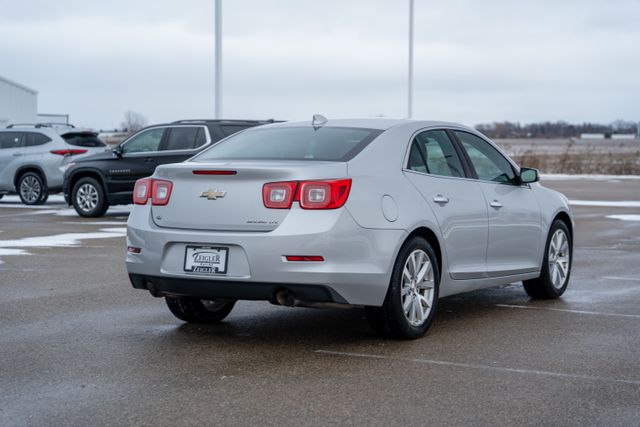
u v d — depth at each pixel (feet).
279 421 15.56
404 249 21.59
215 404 16.57
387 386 17.88
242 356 20.44
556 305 27.58
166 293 21.72
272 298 20.38
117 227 52.49
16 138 71.92
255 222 20.40
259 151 22.63
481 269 24.91
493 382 18.21
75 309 26.25
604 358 20.39
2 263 36.24
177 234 21.07
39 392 17.34
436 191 23.16
